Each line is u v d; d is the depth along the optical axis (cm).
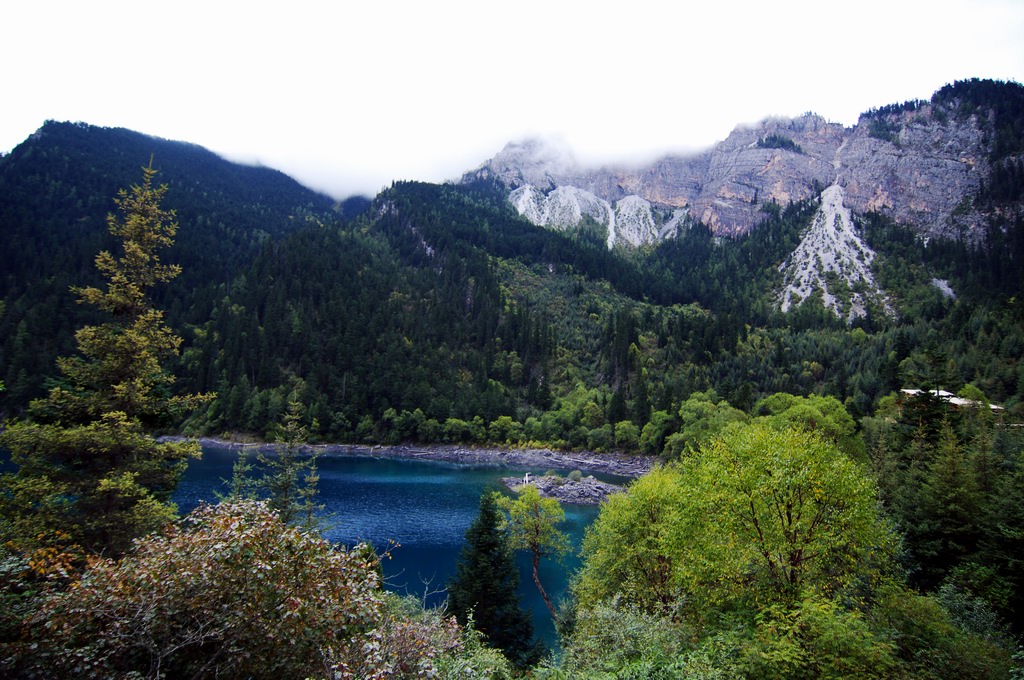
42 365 10412
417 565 4822
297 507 3338
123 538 1953
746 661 1652
